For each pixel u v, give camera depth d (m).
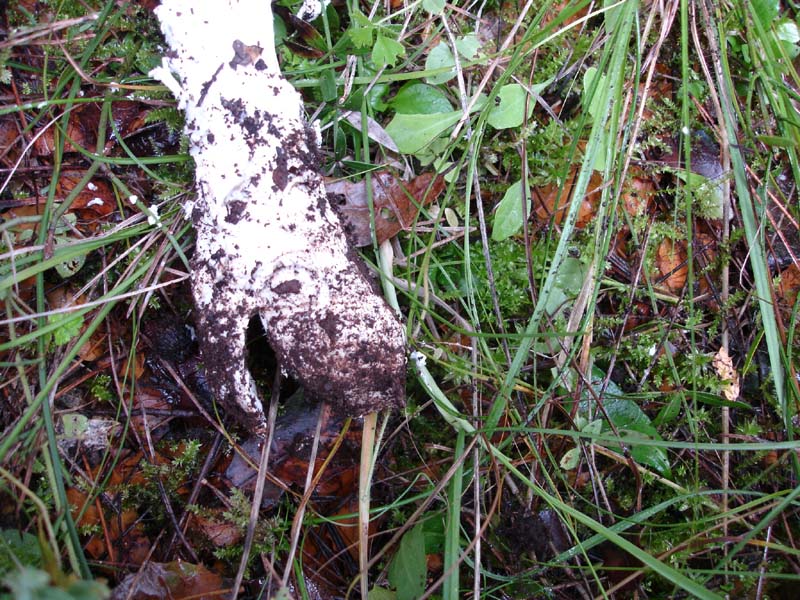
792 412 0.19
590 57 0.21
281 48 0.19
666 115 0.21
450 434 0.19
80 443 0.18
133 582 0.16
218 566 0.17
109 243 0.18
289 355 0.15
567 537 0.18
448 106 0.19
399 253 0.19
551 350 0.18
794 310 0.18
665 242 0.20
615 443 0.18
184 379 0.18
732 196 0.20
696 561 0.18
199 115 0.15
